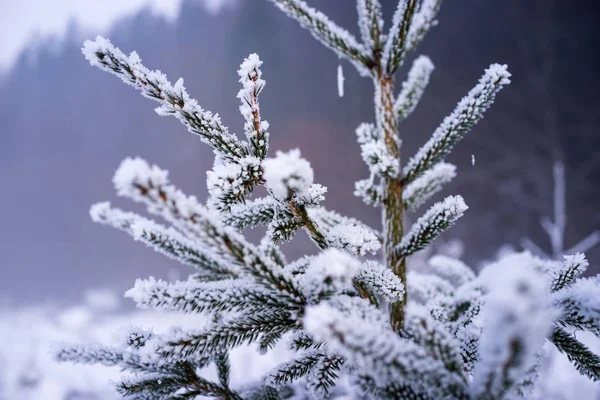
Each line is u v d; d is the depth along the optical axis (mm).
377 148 1520
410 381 746
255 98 1061
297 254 15195
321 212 1635
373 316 866
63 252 43188
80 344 1115
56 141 54062
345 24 26406
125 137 50844
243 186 1057
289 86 38719
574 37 23281
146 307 893
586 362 1037
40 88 59844
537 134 22188
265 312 1018
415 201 1792
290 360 1131
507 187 21531
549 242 19312
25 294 37125
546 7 24031
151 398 1173
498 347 516
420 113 28156
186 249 869
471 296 1562
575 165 20828
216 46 49375
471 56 27844
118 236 39844
